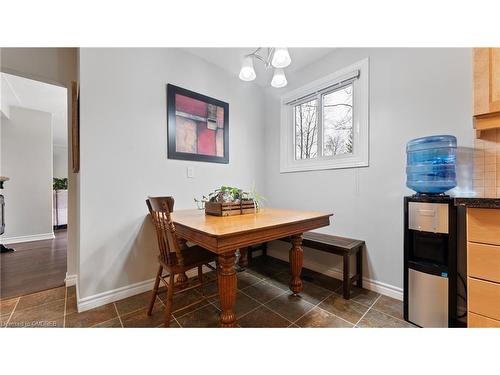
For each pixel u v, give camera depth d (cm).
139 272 186
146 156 191
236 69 254
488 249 100
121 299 175
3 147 358
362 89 195
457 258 139
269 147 293
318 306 165
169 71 206
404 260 146
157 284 153
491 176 134
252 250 274
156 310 159
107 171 170
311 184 242
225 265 125
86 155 160
